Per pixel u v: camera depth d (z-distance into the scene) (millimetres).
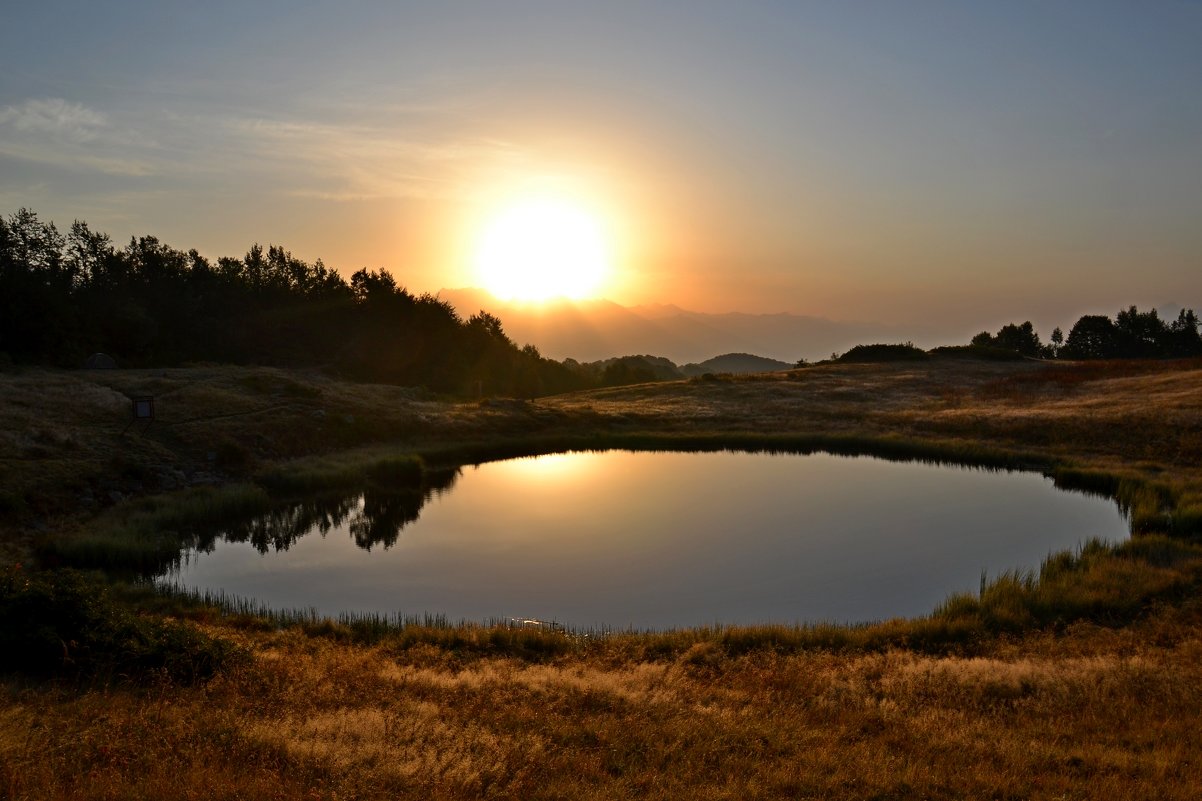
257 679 14555
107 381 54656
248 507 37000
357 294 119000
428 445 57031
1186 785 9852
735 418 68875
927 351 111312
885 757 11258
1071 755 11289
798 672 16750
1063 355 160875
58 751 9922
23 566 24938
